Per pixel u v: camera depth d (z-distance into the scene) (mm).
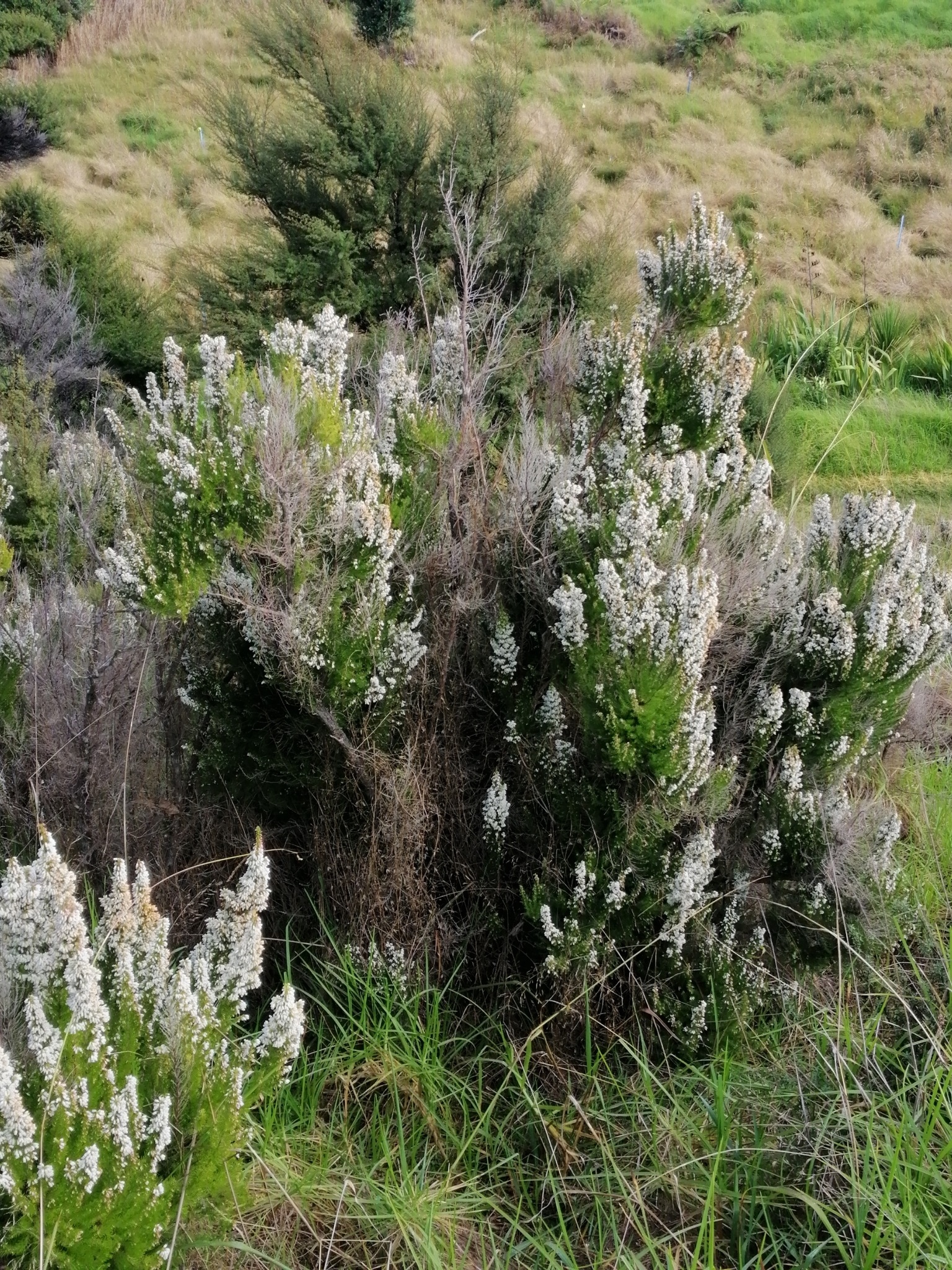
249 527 2746
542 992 2791
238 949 2117
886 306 11469
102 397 8094
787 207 14328
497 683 3033
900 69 18703
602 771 2875
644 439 3814
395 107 8492
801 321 11031
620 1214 2344
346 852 2889
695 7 22531
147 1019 2061
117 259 10891
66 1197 1717
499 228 7754
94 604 3723
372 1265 2203
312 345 3311
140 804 3070
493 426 4344
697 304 4215
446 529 3215
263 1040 2094
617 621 2711
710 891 3061
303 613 2689
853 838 3029
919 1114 2469
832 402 9867
